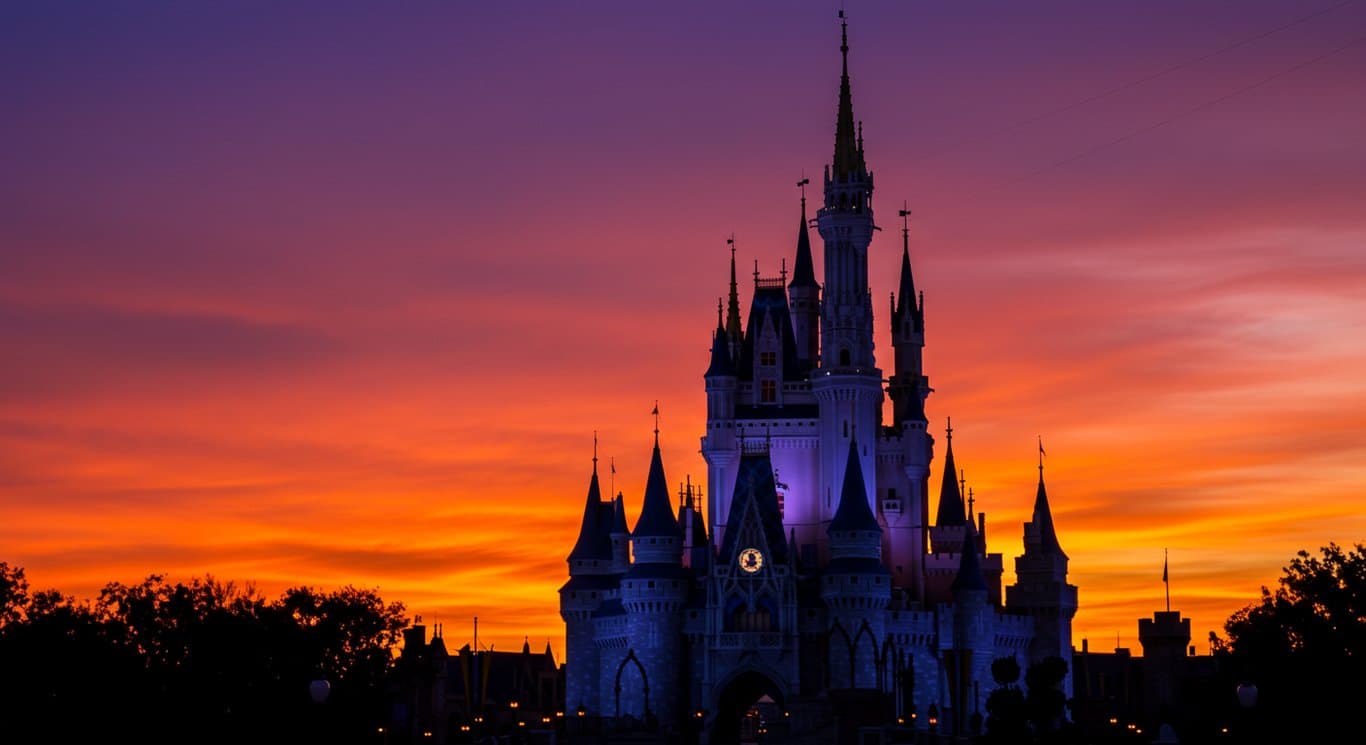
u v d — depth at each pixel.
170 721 184.38
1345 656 170.50
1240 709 175.12
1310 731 169.25
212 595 198.38
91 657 181.50
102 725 180.62
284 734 187.12
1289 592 182.75
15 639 179.75
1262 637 176.25
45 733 178.88
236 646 189.88
